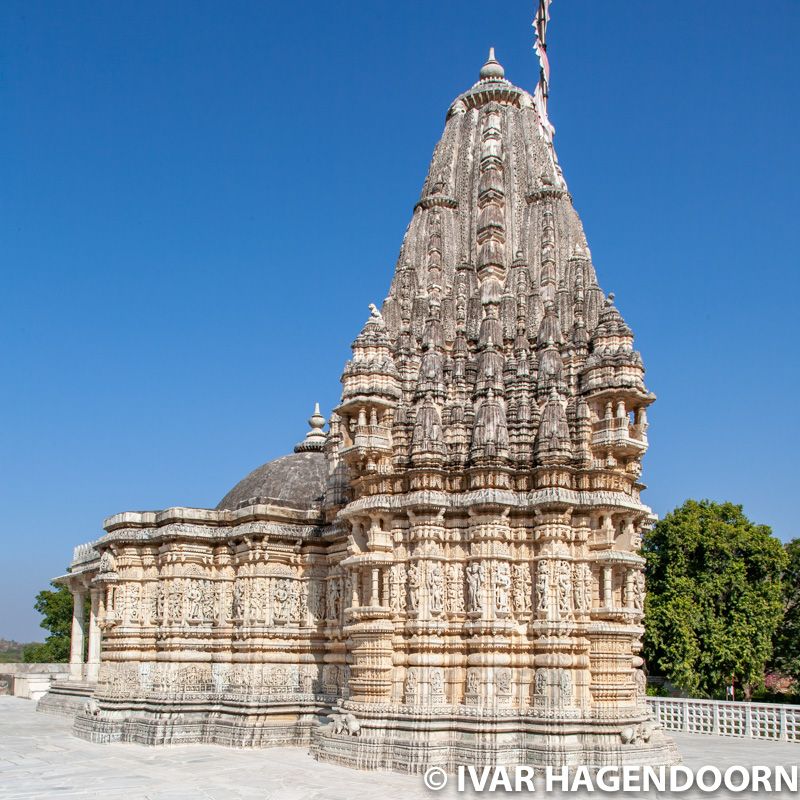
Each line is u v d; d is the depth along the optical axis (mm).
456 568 27516
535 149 35750
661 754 26531
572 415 28984
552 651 26375
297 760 27766
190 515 34375
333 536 33000
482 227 33344
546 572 27000
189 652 33469
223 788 23109
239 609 33375
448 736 25812
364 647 27281
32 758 28859
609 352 28891
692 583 49531
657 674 55219
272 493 38000
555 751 24938
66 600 82875
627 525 28156
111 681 34344
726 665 48375
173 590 33812
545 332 30875
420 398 29500
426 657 26484
